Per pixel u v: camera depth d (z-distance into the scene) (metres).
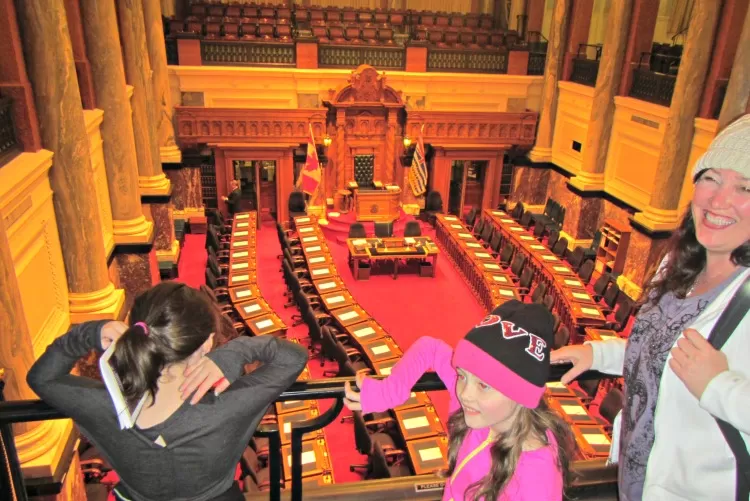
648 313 1.77
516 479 1.61
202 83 16.95
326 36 18.56
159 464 1.60
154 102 15.94
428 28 20.09
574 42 17.42
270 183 19.97
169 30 17.72
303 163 18.48
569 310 12.10
